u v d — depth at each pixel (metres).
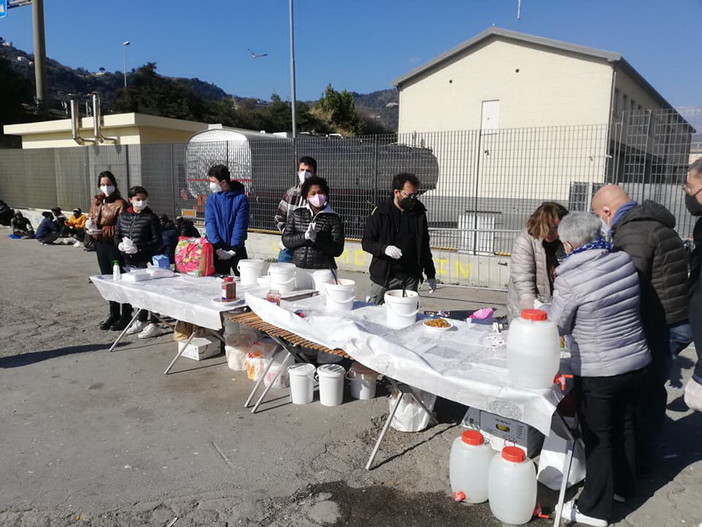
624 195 3.39
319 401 4.34
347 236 11.20
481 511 2.94
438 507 2.97
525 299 3.52
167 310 4.69
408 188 4.67
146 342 5.82
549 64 22.45
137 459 3.44
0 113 28.72
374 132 49.97
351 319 3.77
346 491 3.12
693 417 4.13
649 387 3.16
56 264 11.01
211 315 4.28
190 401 4.32
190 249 5.76
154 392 4.49
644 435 3.22
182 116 37.56
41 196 18.44
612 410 2.74
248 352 4.79
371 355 3.14
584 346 2.69
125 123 17.27
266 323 4.04
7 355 5.38
